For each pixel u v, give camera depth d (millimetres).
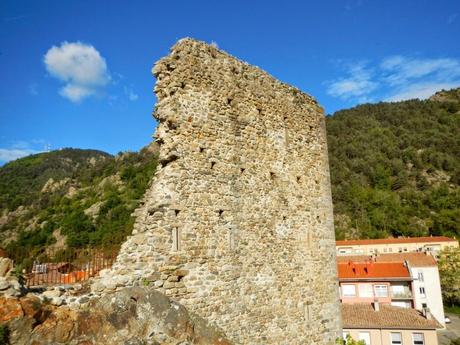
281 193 15656
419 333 30656
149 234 11312
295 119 17219
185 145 12422
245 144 14461
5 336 8234
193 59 13219
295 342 14828
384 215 100125
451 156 132625
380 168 122750
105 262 12070
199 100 13117
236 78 14672
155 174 12406
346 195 109438
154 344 9508
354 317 33562
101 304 9859
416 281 55312
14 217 72188
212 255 12539
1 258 9500
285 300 14812
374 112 167625
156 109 12656
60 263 11984
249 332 13148
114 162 89688
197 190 12516
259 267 14055
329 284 17156
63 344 8812
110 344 9250
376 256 61188
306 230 16547
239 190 13867
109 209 55219
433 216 98250
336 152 134250
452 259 68625
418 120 155875
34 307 8914
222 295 12555
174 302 10750
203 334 11023
